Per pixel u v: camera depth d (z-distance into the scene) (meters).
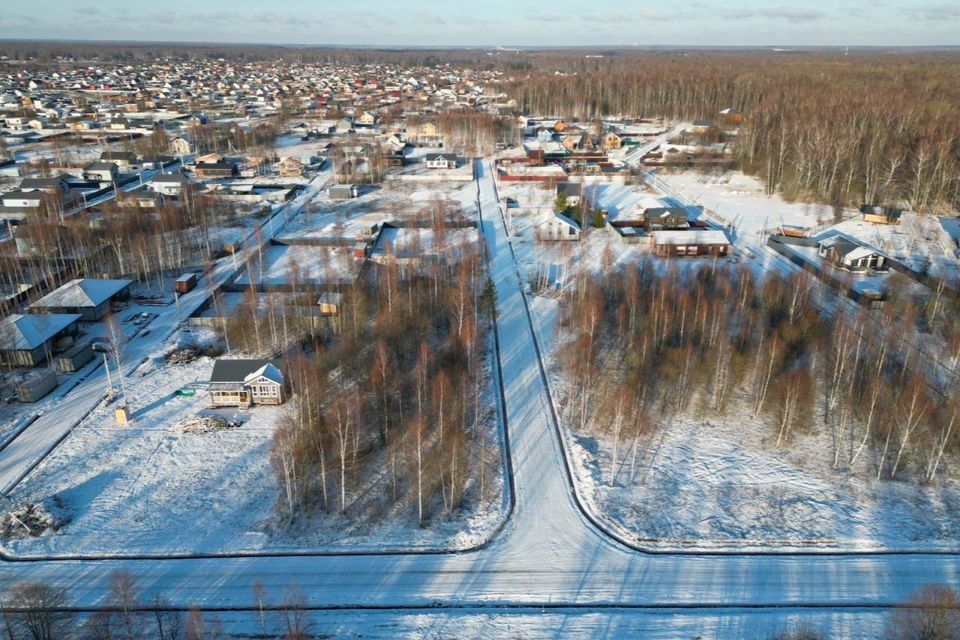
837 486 51.47
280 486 51.34
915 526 47.22
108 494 50.69
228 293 88.94
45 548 45.28
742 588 42.25
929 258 97.81
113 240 99.50
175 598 41.25
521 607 40.94
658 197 138.38
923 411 53.50
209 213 121.50
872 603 41.06
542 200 136.88
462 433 57.31
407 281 88.94
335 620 39.78
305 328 76.81
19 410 61.88
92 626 38.78
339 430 50.12
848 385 62.84
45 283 90.44
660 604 41.16
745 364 68.38
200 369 69.81
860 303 82.12
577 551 45.50
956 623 37.06
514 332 77.94
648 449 56.44
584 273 87.75
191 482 52.03
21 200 123.00
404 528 47.38
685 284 84.44
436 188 150.38
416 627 39.31
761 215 124.44
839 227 114.56
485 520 48.25
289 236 114.06
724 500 50.22
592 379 64.31
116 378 67.88
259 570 43.62
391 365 64.19
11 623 39.03
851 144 137.62
